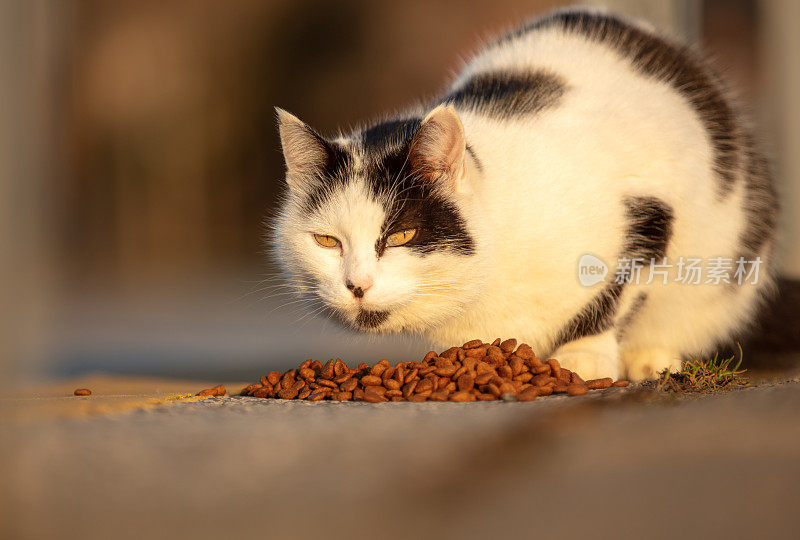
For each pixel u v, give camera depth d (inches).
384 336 312.5
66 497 144.6
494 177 282.5
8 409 226.4
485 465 159.6
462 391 249.8
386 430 191.3
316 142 279.4
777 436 175.6
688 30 620.1
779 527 128.0
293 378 282.2
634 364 344.5
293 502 141.1
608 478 150.8
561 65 327.3
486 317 296.8
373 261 265.1
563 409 215.9
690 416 196.9
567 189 284.8
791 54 659.4
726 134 340.8
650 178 299.7
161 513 136.9
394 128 300.5
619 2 588.4
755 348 389.4
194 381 382.9
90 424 203.8
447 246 267.7
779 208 393.1
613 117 303.9
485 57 352.2
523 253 282.8
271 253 317.7
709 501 138.7
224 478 153.6
